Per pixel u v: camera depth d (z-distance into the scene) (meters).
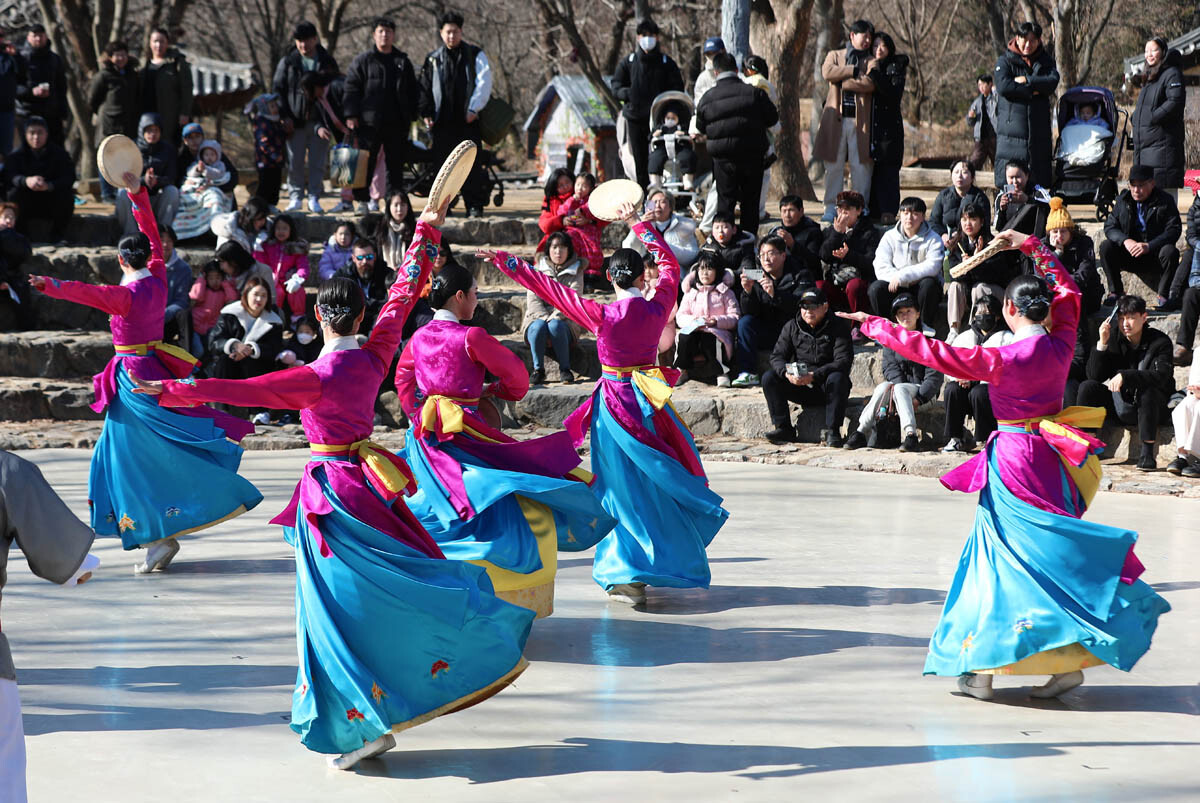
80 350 12.13
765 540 7.61
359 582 4.03
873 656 5.32
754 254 12.09
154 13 27.14
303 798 3.74
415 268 4.60
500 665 4.20
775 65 19.91
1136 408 9.90
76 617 5.83
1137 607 4.56
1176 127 13.25
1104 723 4.49
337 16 30.14
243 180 24.52
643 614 6.03
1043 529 4.58
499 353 5.34
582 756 4.12
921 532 7.81
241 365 11.38
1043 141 13.30
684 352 11.88
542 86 40.75
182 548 7.44
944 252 11.27
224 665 5.10
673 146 14.22
